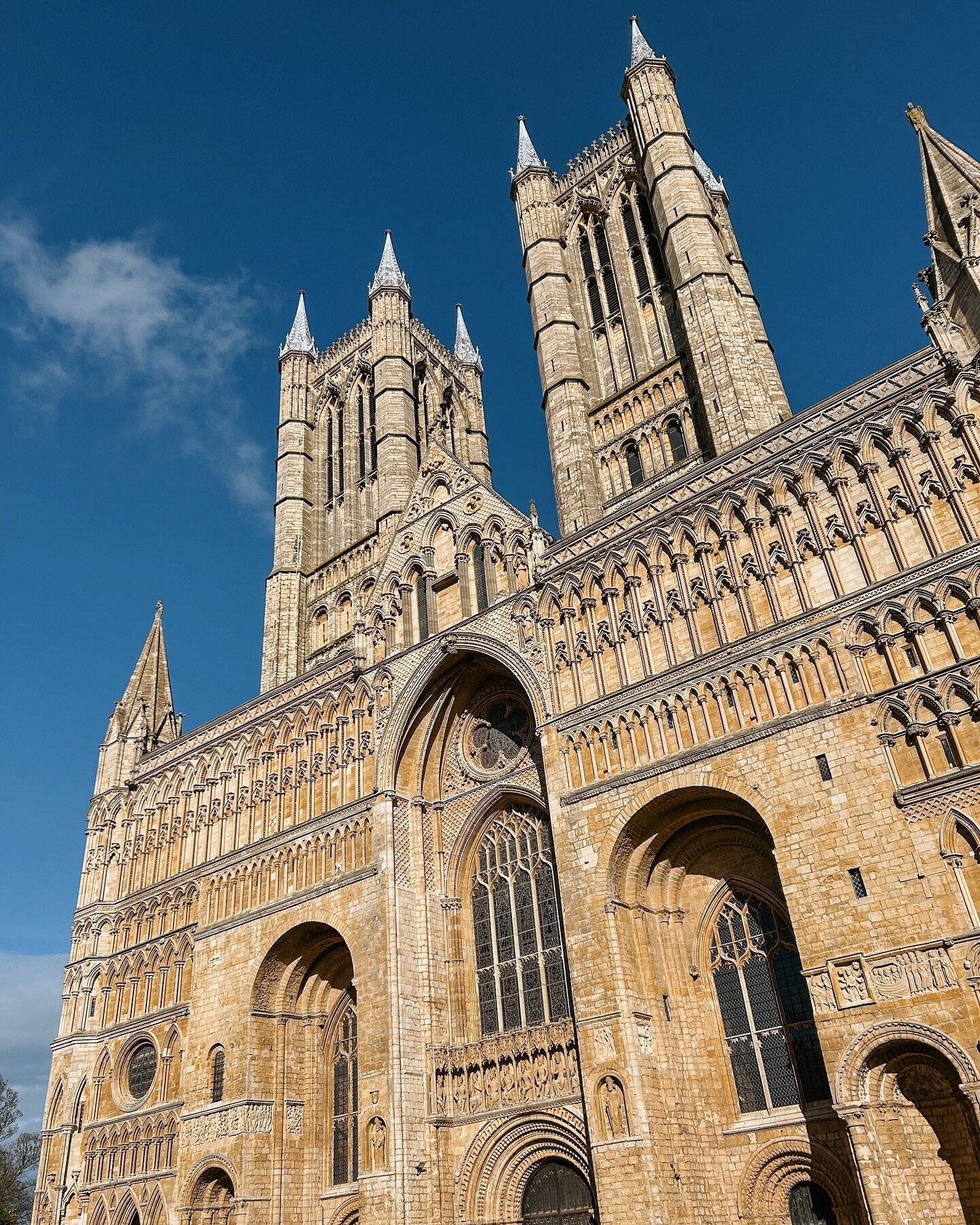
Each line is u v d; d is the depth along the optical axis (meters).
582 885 43.97
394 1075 47.38
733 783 40.72
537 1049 46.41
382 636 60.59
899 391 42.03
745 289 78.00
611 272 81.44
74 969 70.06
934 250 46.00
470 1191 46.03
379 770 55.75
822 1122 38.16
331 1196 52.88
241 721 68.56
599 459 72.75
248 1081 53.66
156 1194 56.56
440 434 99.50
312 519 94.00
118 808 75.19
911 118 48.88
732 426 61.75
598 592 50.00
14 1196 108.44
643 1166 38.00
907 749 37.25
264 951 56.31
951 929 33.88
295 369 102.25
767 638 42.16
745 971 42.59
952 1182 32.66
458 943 52.50
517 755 54.50
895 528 40.53
